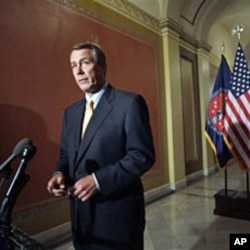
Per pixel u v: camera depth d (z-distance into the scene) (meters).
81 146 1.46
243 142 4.00
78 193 1.26
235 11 8.74
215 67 9.26
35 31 3.39
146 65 5.52
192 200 5.18
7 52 3.08
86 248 1.44
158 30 6.01
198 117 7.71
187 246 3.19
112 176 1.29
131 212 1.45
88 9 4.22
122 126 1.42
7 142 3.06
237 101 4.07
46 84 3.51
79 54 1.43
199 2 6.96
